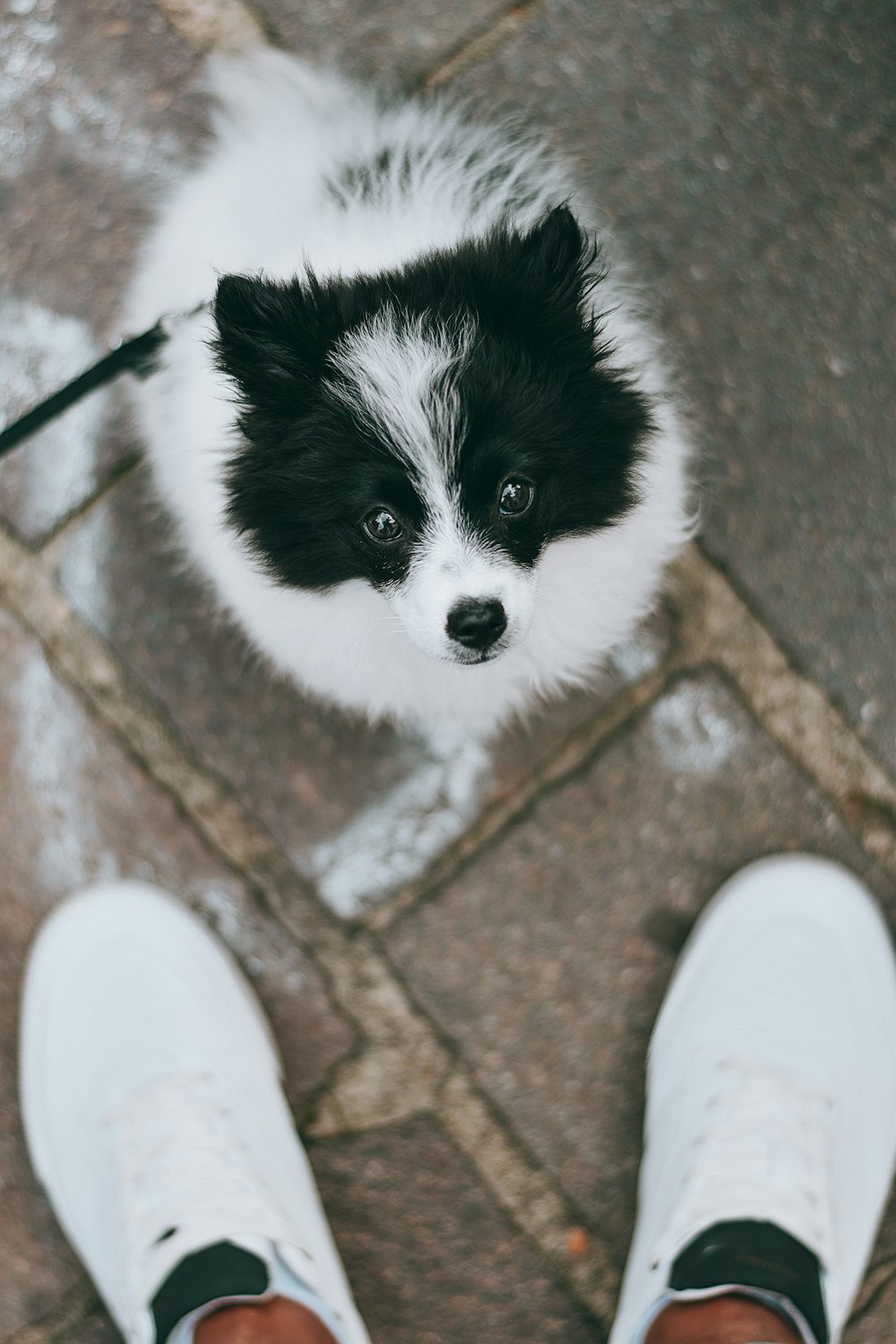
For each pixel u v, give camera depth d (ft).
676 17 6.66
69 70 6.66
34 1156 6.25
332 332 4.39
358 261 4.89
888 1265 6.29
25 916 6.46
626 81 6.64
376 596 5.10
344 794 6.48
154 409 5.74
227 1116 6.13
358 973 6.44
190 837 6.48
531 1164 6.33
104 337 6.60
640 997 6.43
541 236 4.31
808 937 6.41
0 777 6.47
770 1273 5.49
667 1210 5.96
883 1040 6.40
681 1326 5.40
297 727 6.48
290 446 4.47
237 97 5.97
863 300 6.59
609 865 6.47
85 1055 6.30
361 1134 6.36
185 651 6.49
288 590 5.05
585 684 6.37
